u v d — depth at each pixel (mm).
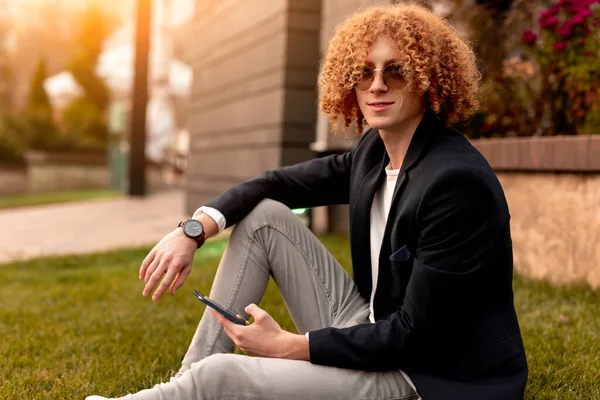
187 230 1946
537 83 4352
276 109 7363
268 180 2117
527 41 4211
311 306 1945
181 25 11250
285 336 1631
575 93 3980
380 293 1754
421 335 1565
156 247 1952
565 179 3842
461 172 1545
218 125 9258
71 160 21578
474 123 4668
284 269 1961
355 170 1939
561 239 3881
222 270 1955
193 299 3963
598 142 3498
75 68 31438
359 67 1735
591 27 3992
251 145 8062
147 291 1928
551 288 3771
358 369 1616
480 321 1585
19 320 3588
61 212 11664
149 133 19984
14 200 15961
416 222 1604
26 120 21828
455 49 1748
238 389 1558
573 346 2672
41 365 2711
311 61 7332
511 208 4305
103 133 24953
